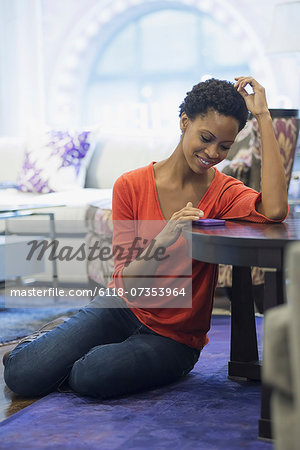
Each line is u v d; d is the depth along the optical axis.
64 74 7.34
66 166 4.76
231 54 6.93
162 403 1.94
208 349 2.58
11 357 2.12
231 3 6.73
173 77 7.21
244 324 2.15
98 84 7.46
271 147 1.93
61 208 4.26
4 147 5.26
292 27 5.10
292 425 0.91
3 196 4.63
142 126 6.68
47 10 7.29
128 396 2.02
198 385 2.10
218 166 3.30
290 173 3.51
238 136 3.30
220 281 3.32
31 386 2.06
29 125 5.05
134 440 1.66
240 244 1.59
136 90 7.35
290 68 6.48
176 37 7.16
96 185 4.88
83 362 2.01
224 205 2.05
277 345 0.90
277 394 0.95
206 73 7.05
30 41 7.20
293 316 0.85
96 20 7.24
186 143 1.87
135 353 2.00
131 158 4.79
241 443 1.61
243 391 2.02
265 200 1.93
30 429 1.77
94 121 7.46
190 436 1.67
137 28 7.29
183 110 1.90
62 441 1.67
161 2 7.05
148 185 2.04
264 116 1.93
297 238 1.54
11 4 7.01
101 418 1.83
